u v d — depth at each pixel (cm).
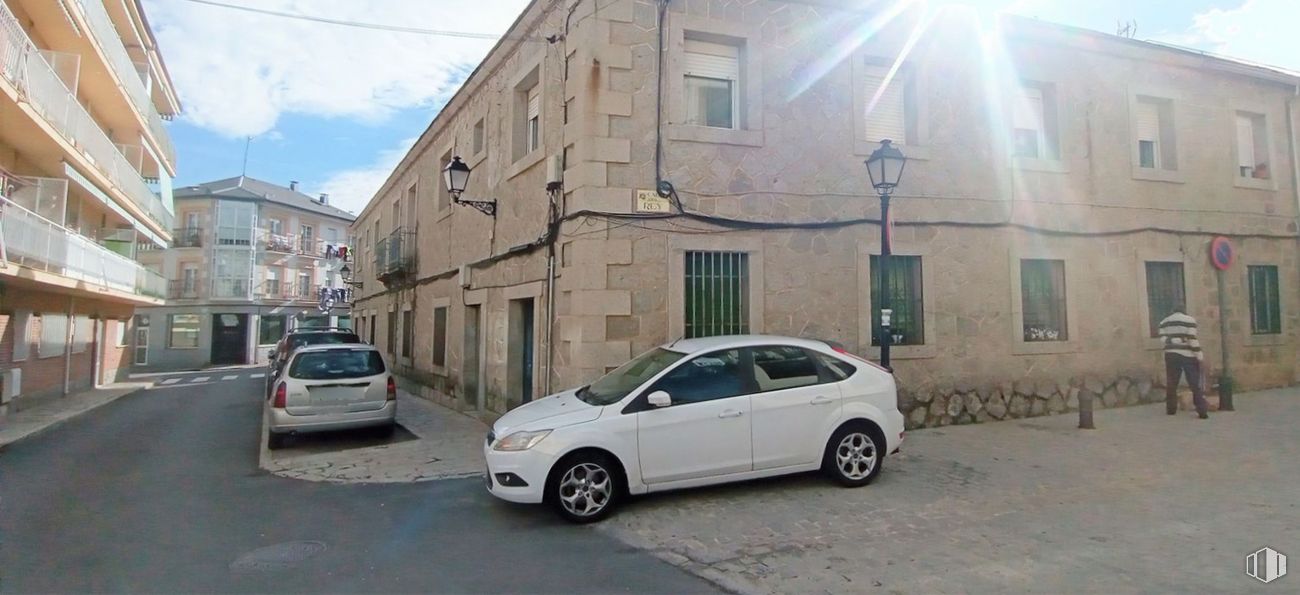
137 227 2197
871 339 907
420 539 505
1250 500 553
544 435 526
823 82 908
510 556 464
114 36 1781
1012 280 992
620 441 534
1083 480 628
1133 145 1097
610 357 788
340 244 4706
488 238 1127
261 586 414
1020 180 1010
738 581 413
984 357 966
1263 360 1188
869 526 509
